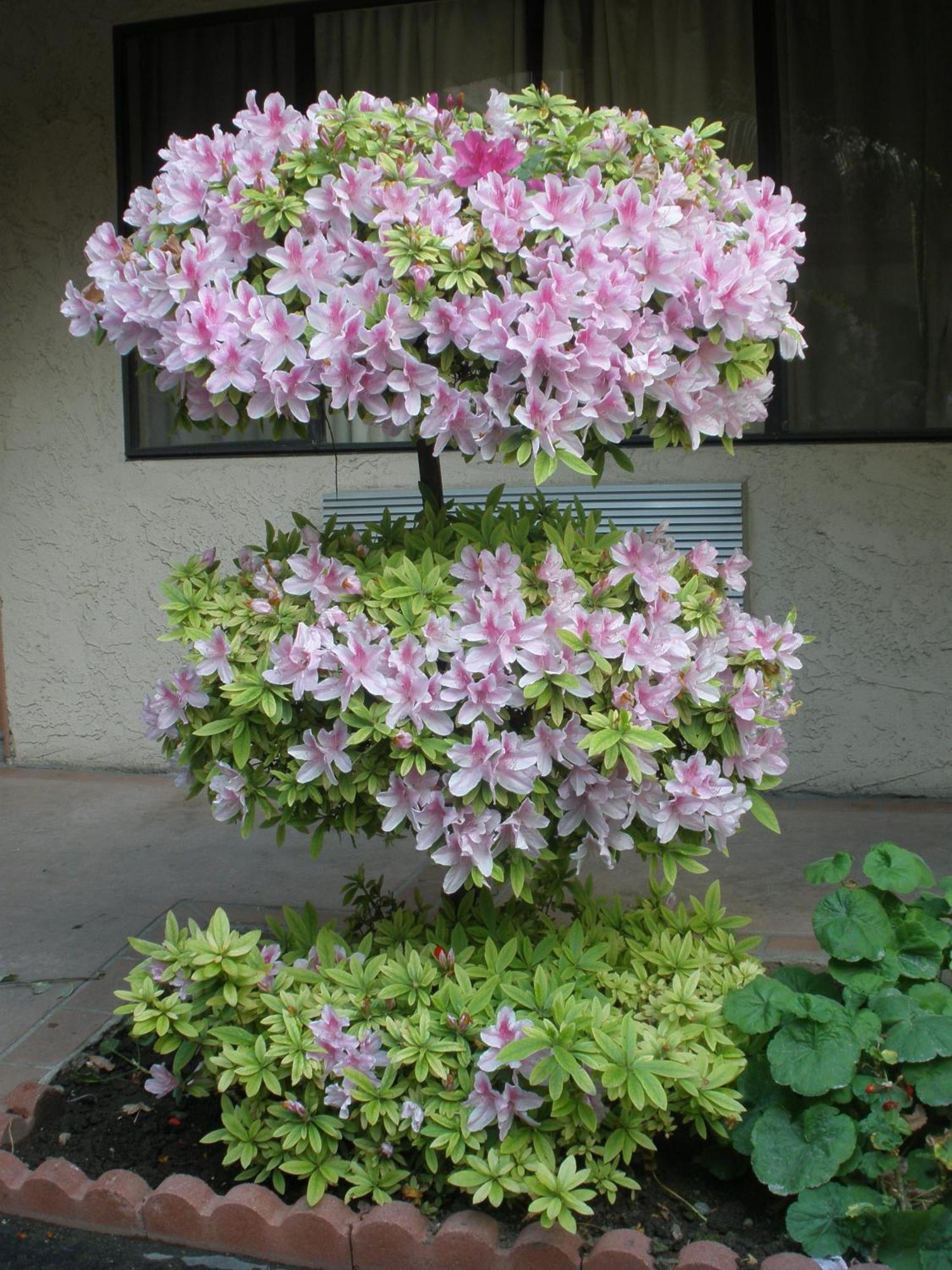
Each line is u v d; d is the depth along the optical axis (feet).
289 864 15.87
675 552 9.89
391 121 9.31
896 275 17.56
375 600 9.12
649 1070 8.24
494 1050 8.48
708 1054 8.93
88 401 19.76
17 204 19.63
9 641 20.53
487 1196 8.30
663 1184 9.21
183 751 9.84
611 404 8.62
